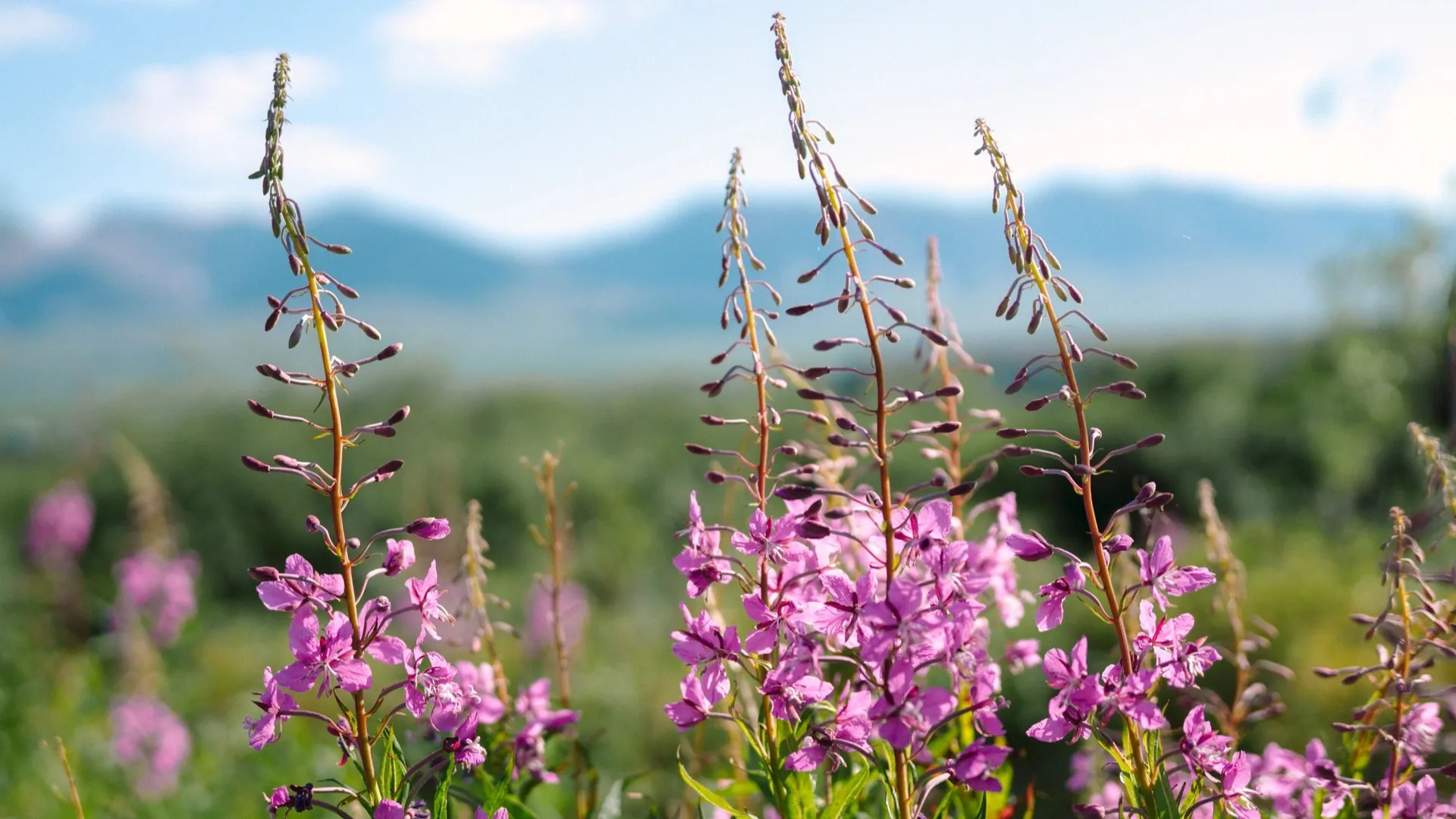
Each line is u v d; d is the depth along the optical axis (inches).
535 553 666.8
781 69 88.8
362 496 741.3
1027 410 90.9
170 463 745.6
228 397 940.0
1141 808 93.5
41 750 277.7
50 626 426.3
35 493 696.4
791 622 98.2
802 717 100.0
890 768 96.2
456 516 244.2
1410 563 101.0
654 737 318.3
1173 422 765.3
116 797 257.4
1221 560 127.6
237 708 387.5
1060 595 92.6
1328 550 493.7
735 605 162.6
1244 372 817.5
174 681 362.9
